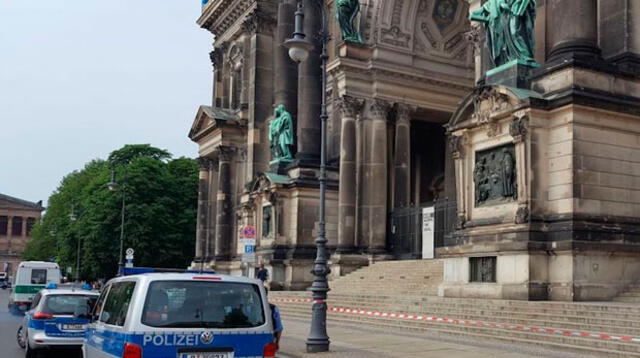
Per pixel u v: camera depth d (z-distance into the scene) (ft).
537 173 81.66
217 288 39.14
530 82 87.10
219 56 221.46
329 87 164.04
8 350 79.51
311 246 152.46
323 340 67.72
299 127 162.71
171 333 36.99
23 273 172.86
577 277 77.00
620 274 79.36
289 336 84.23
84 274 257.34
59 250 326.85
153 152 322.75
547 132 82.69
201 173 216.54
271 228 157.48
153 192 258.78
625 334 60.34
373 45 147.23
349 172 144.56
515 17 89.86
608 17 88.99
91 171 345.10
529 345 65.57
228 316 38.68
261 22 189.78
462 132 91.71
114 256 246.47
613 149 81.82
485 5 96.17
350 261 140.97
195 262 214.07
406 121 149.69
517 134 82.48
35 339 68.59
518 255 80.12
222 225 195.21
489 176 87.92
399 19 150.92
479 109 88.99
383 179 145.18
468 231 89.66
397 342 72.38
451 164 150.10
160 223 254.88
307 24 167.02
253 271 160.35
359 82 146.30
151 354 36.42
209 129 203.72
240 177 197.57
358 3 148.56
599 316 66.18
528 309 74.13
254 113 185.88
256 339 38.83
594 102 80.53
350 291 121.29
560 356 57.77
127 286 40.40
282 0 177.37
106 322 41.57
